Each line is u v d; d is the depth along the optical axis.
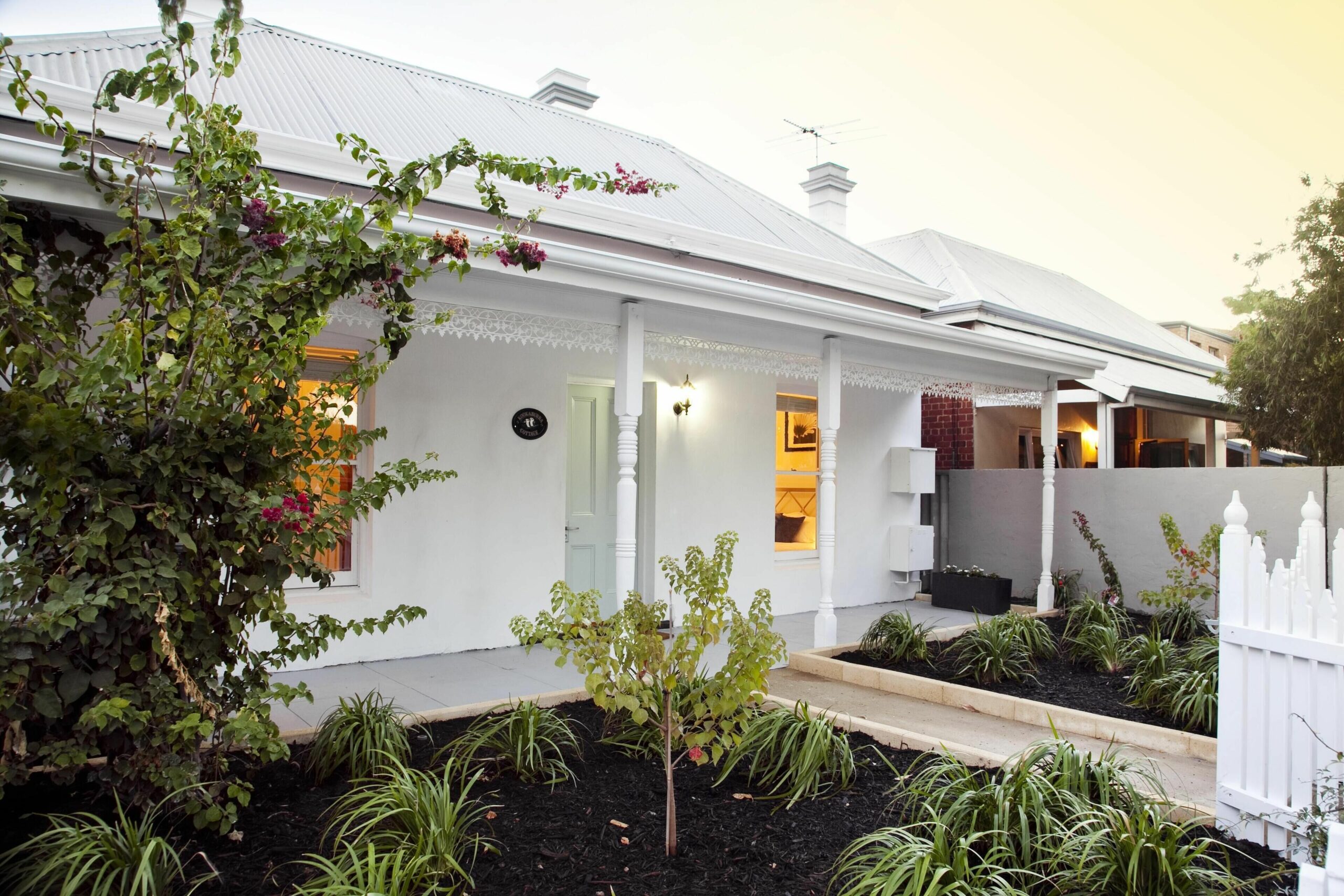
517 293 5.43
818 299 6.58
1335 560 3.34
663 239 8.20
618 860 3.07
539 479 7.66
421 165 3.95
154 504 3.09
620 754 4.23
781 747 4.03
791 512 10.12
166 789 3.08
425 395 7.00
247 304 3.42
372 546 6.77
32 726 3.29
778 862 3.08
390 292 4.14
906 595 10.95
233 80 6.93
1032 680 6.09
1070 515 10.23
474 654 7.11
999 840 3.00
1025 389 9.63
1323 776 3.14
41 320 3.05
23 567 2.89
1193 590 7.90
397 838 2.93
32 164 3.46
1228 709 3.54
